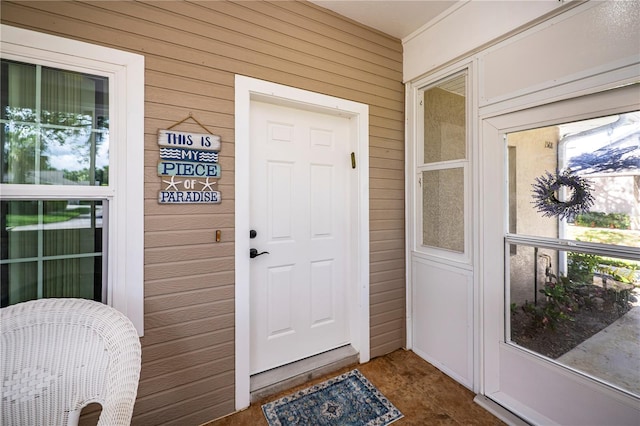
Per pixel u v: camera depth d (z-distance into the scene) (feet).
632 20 3.97
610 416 4.32
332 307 7.35
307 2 6.24
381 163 7.45
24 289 4.19
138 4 4.62
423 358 7.41
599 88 4.29
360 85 7.05
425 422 5.25
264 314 6.40
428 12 6.56
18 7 3.92
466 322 6.33
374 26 7.13
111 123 4.50
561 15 4.69
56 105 4.25
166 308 4.91
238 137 5.49
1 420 3.14
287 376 6.27
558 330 4.99
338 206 7.38
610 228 4.34
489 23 5.66
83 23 4.26
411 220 7.73
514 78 5.37
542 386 5.11
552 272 5.05
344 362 6.97
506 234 5.66
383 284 7.53
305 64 6.24
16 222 4.11
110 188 4.50
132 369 3.35
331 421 5.26
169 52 4.86
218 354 5.37
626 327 4.23
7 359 3.27
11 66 4.01
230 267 5.47
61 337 3.50
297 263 6.82
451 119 6.73
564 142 4.83
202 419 5.22
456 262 6.54
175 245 4.97
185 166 4.99
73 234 4.42
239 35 5.49
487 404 5.63
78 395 3.36
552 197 5.00
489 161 5.86
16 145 4.05
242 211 5.56
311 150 6.93
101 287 4.58
